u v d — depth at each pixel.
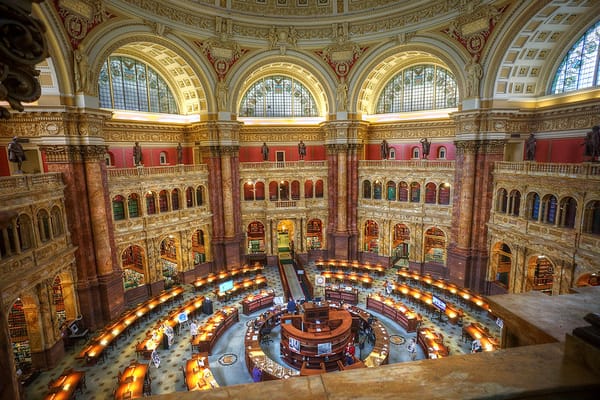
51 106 21.59
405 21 30.84
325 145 38.78
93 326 24.56
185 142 36.19
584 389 2.51
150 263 30.19
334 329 22.05
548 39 25.66
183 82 34.09
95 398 17.97
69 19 21.81
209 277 32.44
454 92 33.34
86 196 24.11
